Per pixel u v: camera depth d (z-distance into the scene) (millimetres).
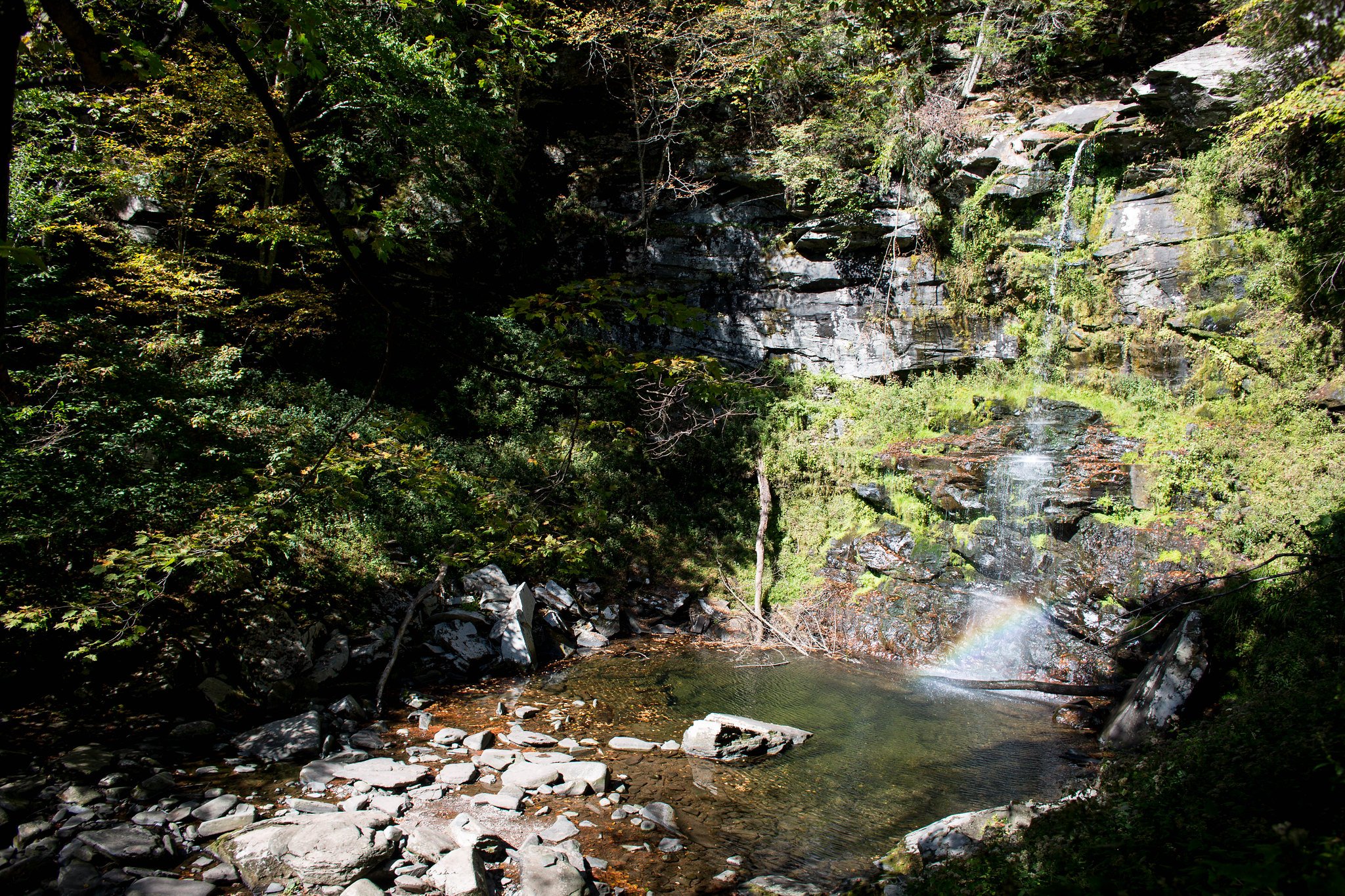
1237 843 3680
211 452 9492
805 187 18891
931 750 9375
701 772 8469
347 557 11789
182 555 7301
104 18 10461
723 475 17656
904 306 18422
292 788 7207
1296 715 5367
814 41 18703
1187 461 13562
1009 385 17359
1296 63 12258
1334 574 9812
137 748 7664
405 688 10359
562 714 10023
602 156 21359
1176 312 15672
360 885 5480
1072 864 4016
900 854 6367
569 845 6520
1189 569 12125
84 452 8281
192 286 13203
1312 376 13758
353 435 6691
